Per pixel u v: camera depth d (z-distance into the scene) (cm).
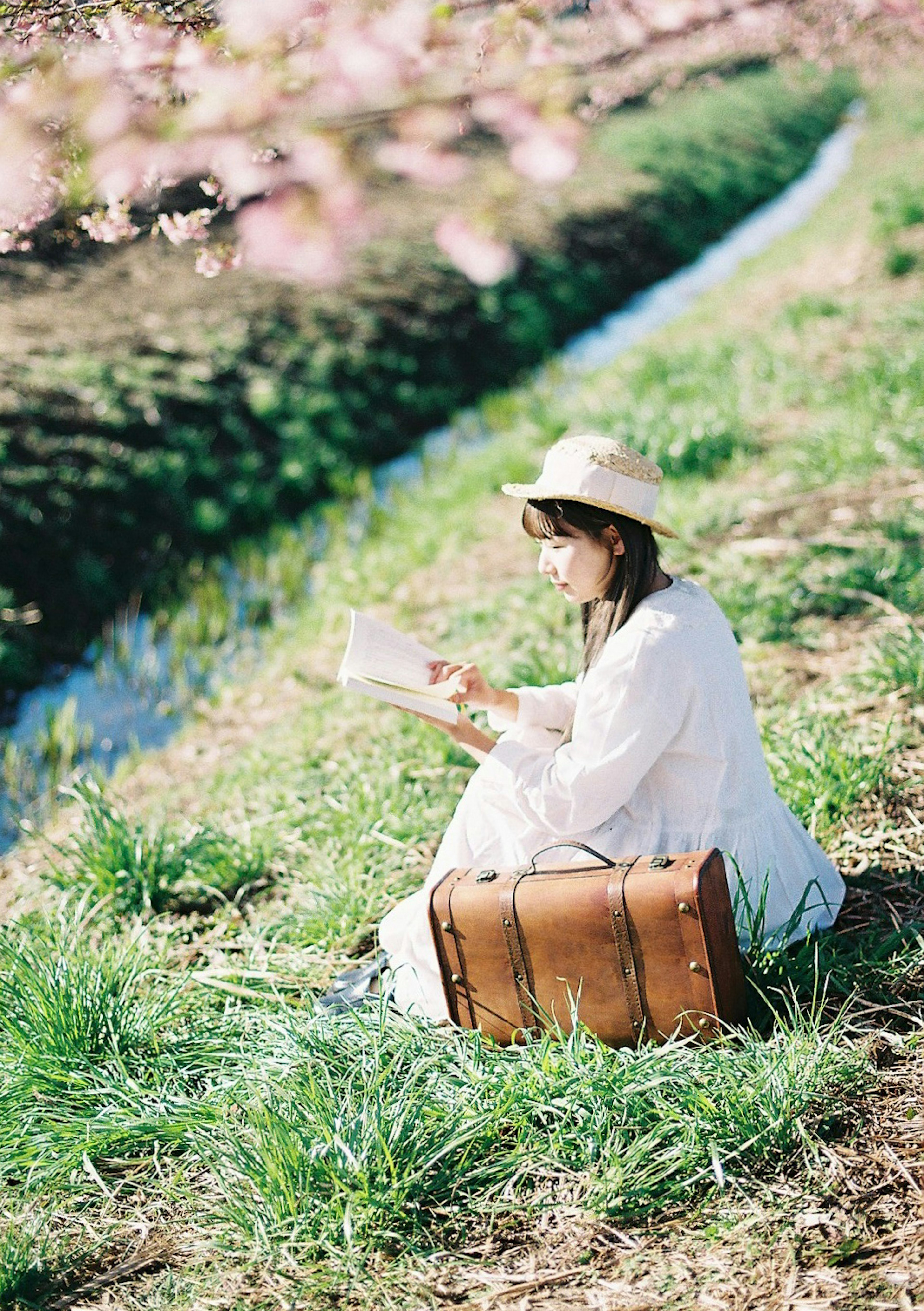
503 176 209
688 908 285
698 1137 272
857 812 408
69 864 517
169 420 1002
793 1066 281
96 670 757
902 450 734
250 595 848
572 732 327
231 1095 312
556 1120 290
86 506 881
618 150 2286
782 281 1422
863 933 347
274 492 992
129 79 261
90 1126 308
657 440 834
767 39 912
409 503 976
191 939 426
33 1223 288
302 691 675
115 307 1218
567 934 296
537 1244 259
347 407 1143
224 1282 262
